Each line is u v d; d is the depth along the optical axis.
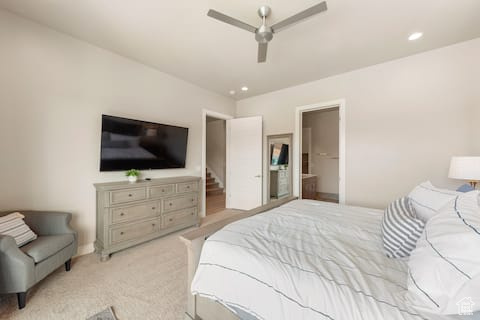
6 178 2.02
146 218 2.71
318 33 2.24
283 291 0.92
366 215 1.85
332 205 2.21
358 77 3.17
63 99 2.34
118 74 2.80
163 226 2.91
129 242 2.54
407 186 2.80
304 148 6.18
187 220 3.24
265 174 4.37
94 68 2.57
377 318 0.72
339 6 1.83
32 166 2.15
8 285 1.54
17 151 2.07
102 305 1.64
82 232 2.50
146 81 3.12
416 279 0.81
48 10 1.96
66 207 2.38
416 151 2.74
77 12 1.97
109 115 2.67
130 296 1.75
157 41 2.45
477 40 2.35
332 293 0.83
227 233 1.38
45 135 2.23
